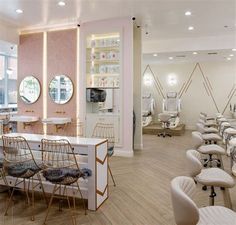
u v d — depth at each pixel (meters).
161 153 6.39
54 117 6.80
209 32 7.42
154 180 4.35
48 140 3.18
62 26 6.62
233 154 3.41
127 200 3.52
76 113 6.61
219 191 3.84
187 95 11.39
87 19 6.09
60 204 3.35
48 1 5.02
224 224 1.88
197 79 11.23
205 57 9.91
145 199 3.55
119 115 6.05
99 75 6.43
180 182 1.91
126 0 4.95
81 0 4.95
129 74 5.93
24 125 7.09
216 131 6.28
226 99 10.95
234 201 3.44
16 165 3.26
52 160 3.22
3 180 3.72
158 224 2.86
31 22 6.36
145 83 11.86
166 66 11.58
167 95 11.27
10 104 9.66
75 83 6.59
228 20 6.23
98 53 6.37
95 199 3.20
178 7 5.33
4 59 9.31
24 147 3.48
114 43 6.18
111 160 5.66
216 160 5.23
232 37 7.80
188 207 1.63
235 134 4.61
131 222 2.91
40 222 2.92
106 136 6.17
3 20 6.21
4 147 3.46
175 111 10.95
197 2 5.07
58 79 6.75
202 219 1.96
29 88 7.05
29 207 3.33
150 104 11.30
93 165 3.18
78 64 6.54
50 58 6.81
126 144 6.03
